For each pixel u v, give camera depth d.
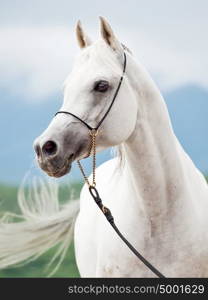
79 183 7.40
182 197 4.72
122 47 4.67
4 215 6.34
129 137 4.62
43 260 10.77
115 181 5.14
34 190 6.30
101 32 4.61
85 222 5.52
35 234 6.29
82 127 4.43
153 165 4.63
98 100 4.48
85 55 4.58
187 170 4.91
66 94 4.51
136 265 4.70
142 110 4.63
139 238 4.71
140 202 4.70
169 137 4.69
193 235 4.71
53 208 6.30
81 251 5.50
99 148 4.56
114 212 4.91
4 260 6.29
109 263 4.79
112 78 4.50
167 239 4.69
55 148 4.35
